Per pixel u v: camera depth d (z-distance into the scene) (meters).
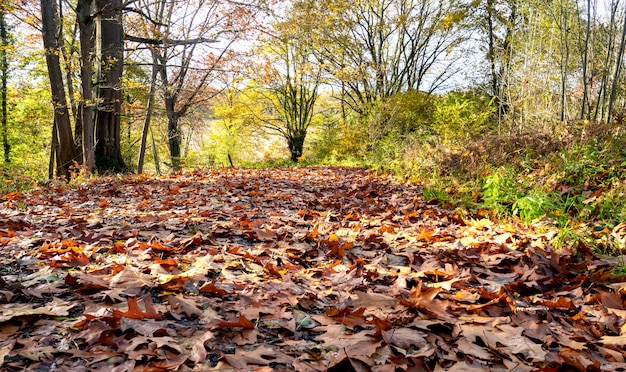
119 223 3.84
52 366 1.40
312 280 2.52
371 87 22.47
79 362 1.43
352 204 5.52
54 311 1.78
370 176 9.43
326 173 11.11
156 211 4.65
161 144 27.88
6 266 2.41
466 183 6.01
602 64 10.03
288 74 25.36
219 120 26.86
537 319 2.04
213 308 1.96
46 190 6.99
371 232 3.81
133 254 2.72
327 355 1.61
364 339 1.67
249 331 1.75
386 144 13.41
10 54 11.98
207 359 1.53
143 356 1.50
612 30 9.77
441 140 10.69
